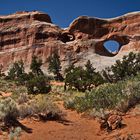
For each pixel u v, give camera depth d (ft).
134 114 49.75
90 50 221.66
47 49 225.15
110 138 40.37
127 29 230.07
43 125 47.37
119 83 68.90
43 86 96.89
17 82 136.67
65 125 48.29
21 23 247.70
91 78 113.60
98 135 43.27
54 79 181.16
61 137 41.78
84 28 230.89
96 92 64.34
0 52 242.58
